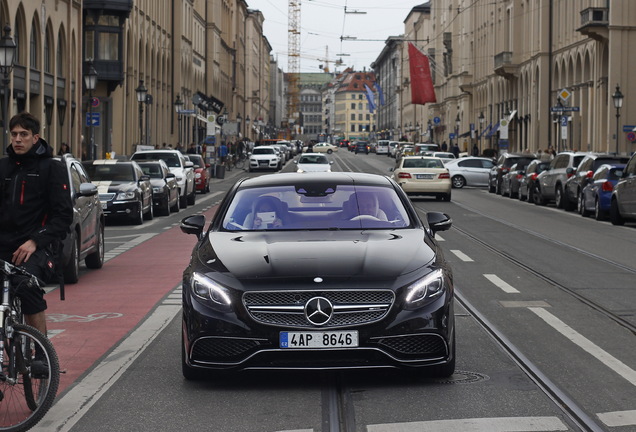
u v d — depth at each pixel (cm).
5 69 2583
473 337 978
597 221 2734
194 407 702
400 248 793
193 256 824
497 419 653
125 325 1066
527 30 7119
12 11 3616
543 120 6569
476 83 9306
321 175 953
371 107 16812
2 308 638
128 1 5162
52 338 986
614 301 1216
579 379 780
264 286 732
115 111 5484
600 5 5297
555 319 1079
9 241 686
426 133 12662
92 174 2647
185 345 758
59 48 4447
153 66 6788
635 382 770
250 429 640
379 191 923
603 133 5250
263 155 7212
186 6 8125
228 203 908
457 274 1499
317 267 749
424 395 727
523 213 3059
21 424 628
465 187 5219
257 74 17112
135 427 649
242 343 732
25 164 688
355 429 634
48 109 4250
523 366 834
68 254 1386
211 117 6241
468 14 9712
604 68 5250
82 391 753
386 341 730
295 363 729
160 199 2945
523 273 1512
